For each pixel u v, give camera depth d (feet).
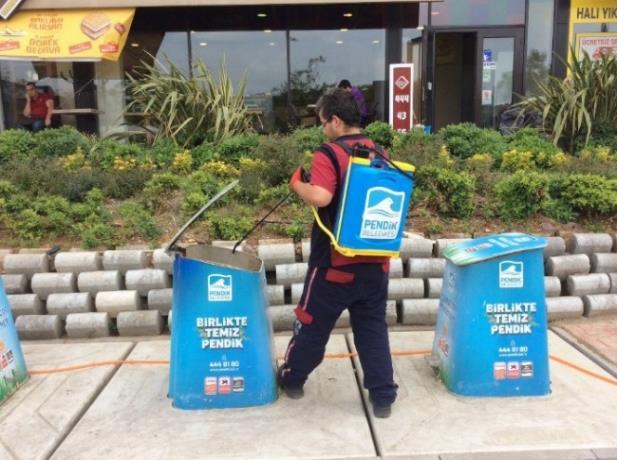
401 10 37.60
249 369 11.68
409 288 15.96
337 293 10.91
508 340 11.91
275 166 21.15
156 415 11.52
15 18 33.45
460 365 12.05
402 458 10.11
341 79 38.47
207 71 28.53
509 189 18.19
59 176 20.67
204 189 19.52
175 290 11.60
